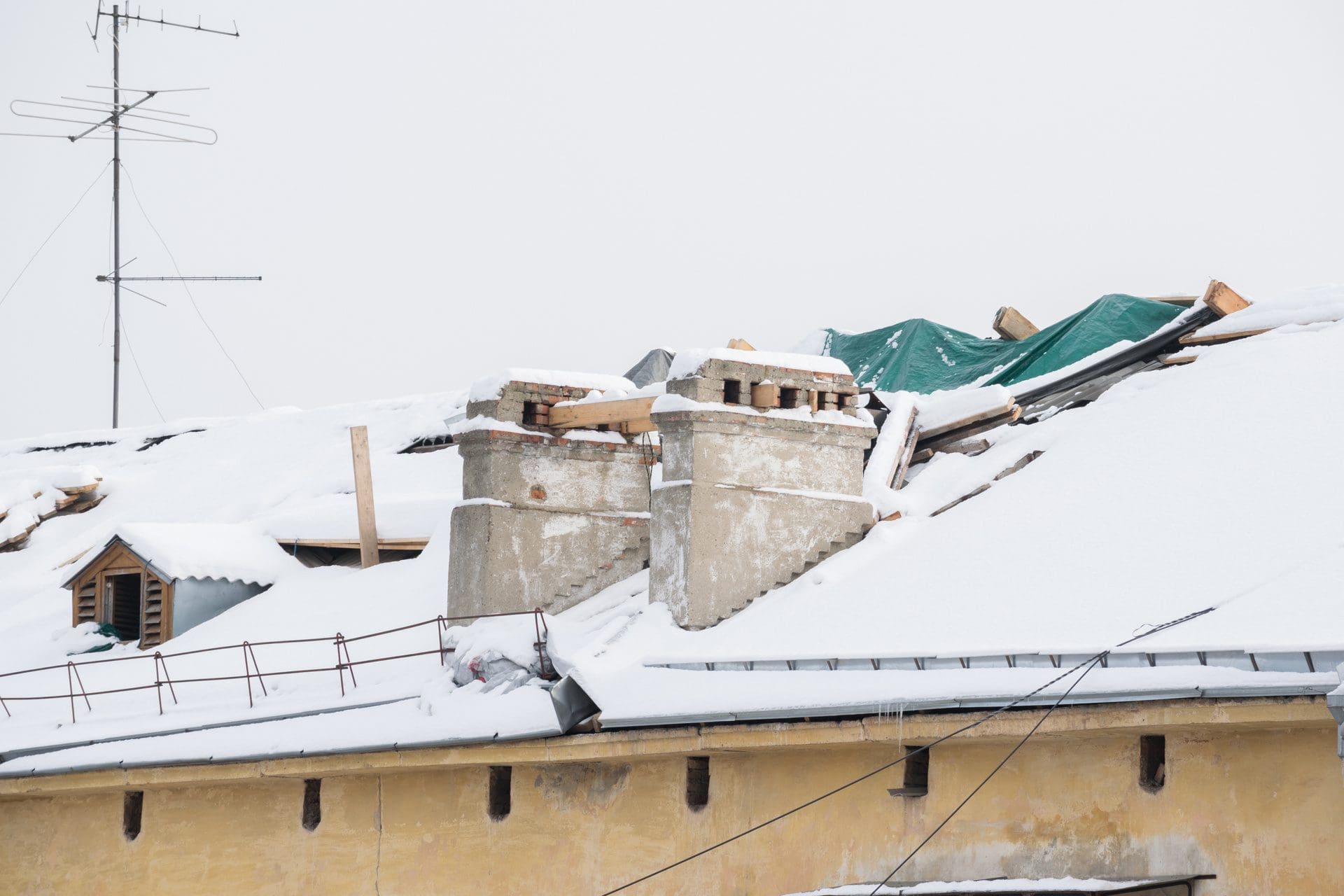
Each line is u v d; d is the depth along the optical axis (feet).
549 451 142.20
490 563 138.82
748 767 109.60
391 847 128.26
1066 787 94.22
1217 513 105.09
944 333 173.27
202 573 166.20
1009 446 132.98
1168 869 89.35
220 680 148.46
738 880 108.47
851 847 102.99
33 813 149.79
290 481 197.26
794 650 108.99
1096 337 157.28
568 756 114.32
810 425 129.80
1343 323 128.88
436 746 120.67
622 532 144.25
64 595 183.01
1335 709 77.56
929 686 96.17
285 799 134.92
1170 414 122.72
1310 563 93.15
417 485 186.50
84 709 152.25
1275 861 85.51
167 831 140.67
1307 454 108.17
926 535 123.65
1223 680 83.41
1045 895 89.45
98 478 212.84
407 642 145.38
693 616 123.03
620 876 115.34
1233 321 136.87
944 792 99.25
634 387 145.48
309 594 163.94
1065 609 99.55
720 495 125.59
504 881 121.70
